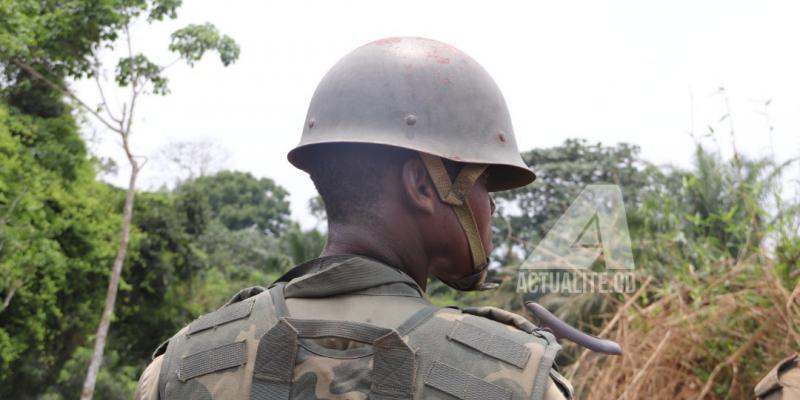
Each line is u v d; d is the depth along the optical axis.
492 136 1.24
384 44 1.27
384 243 1.18
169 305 22.78
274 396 1.05
